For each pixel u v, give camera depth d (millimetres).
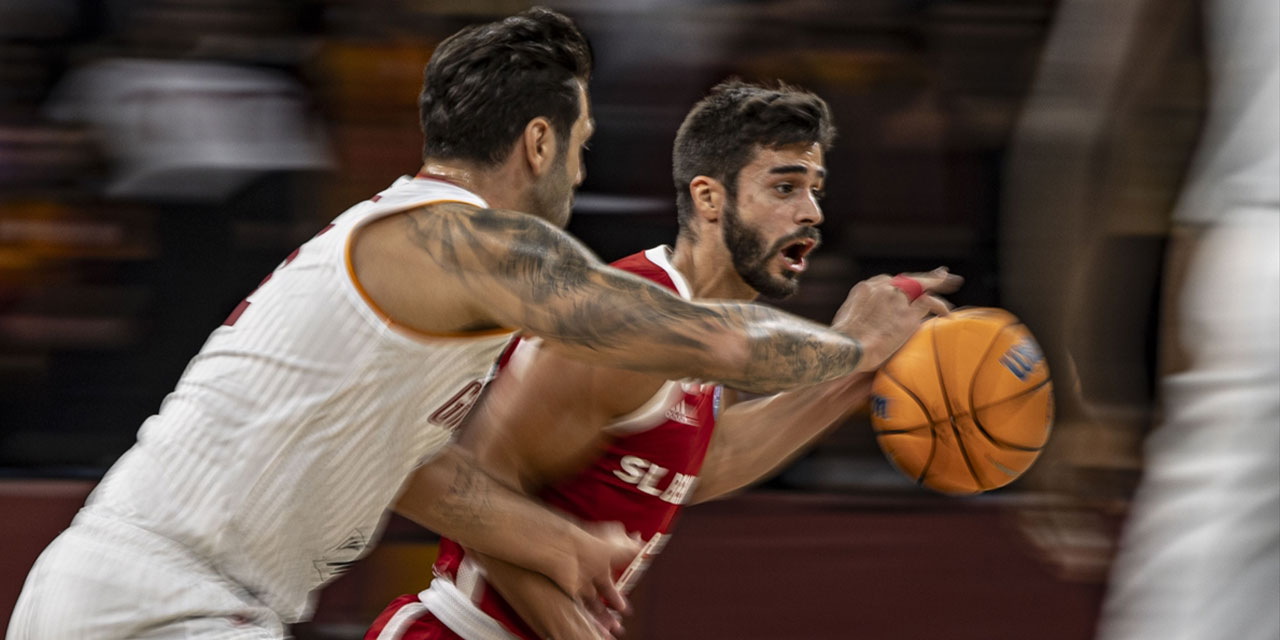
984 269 6891
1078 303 3770
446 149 3873
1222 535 3143
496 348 3773
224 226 6715
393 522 6398
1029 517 4652
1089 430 3959
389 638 4660
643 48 6758
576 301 3443
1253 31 3107
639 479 4453
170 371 6719
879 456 6703
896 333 4191
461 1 6648
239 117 6711
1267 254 3098
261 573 3672
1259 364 3088
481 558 4316
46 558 3709
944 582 6555
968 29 6824
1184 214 3330
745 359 3543
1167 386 3404
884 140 6879
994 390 4605
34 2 6664
